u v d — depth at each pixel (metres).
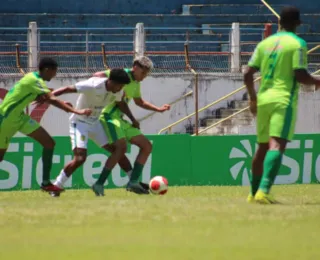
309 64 81.25
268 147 31.95
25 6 93.12
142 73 40.09
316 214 27.08
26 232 23.91
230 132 75.25
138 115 77.81
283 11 31.67
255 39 89.81
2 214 27.39
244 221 25.61
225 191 46.91
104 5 94.25
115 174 51.34
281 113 30.72
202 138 54.62
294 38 30.98
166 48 87.19
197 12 93.44
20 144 50.69
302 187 51.16
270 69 31.16
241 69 80.56
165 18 90.94
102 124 40.09
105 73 39.78
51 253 20.69
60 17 90.25
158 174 53.75
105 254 20.53
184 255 20.30
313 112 75.44
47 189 40.19
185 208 28.47
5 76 74.44
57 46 83.31
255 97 32.44
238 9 94.00
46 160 39.94
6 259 19.94
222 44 88.81
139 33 79.00
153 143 53.66
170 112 78.62
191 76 78.62
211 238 22.72
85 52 77.00
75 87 38.91
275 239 22.56
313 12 97.38
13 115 39.06
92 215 26.92
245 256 20.19
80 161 39.94
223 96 78.69
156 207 28.75
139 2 94.81
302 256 20.23
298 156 55.34
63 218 26.41
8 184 50.47
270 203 30.52
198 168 54.56
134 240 22.48
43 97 38.66
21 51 83.94
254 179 32.16
